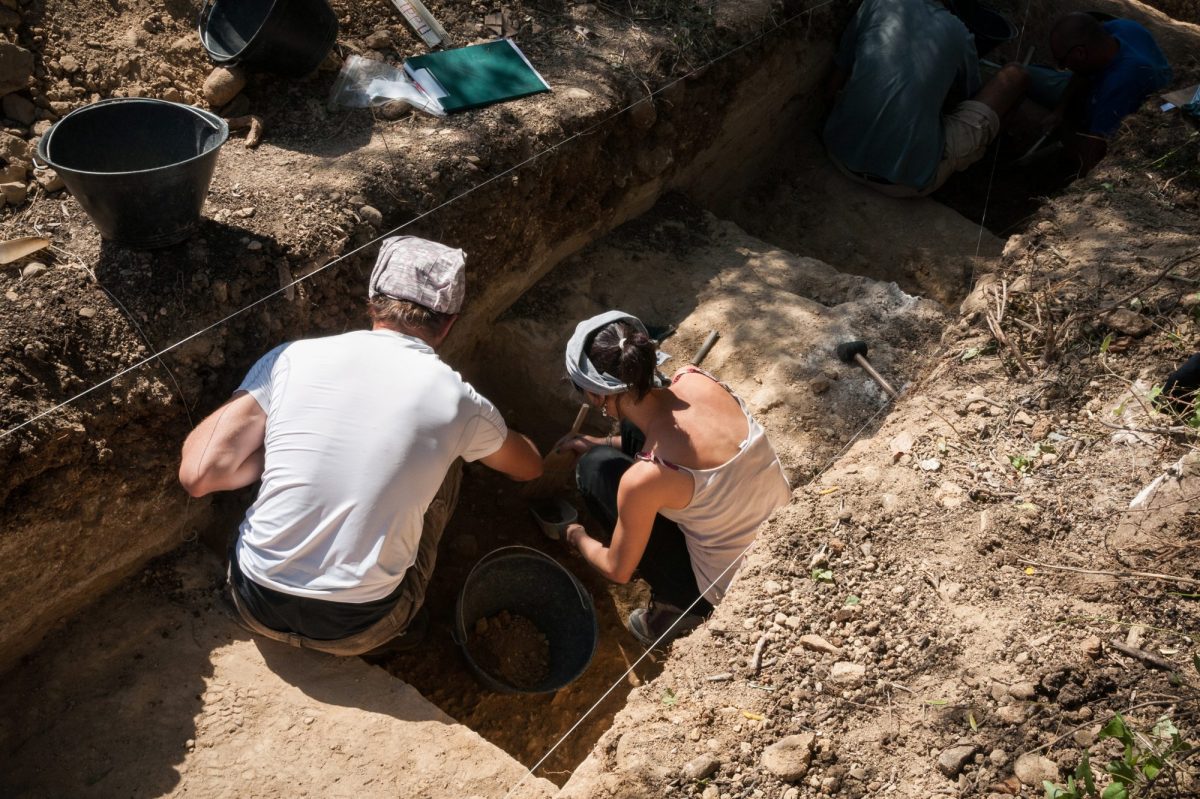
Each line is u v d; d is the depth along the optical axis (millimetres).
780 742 2174
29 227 2852
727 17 4316
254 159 3270
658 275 3973
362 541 2371
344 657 2652
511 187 3504
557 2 4219
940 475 2705
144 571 2791
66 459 2521
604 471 2949
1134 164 3820
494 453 2619
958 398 2947
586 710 3131
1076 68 4582
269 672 2592
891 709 2223
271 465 2404
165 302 2773
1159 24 5953
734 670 2340
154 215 2658
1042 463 2709
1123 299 3109
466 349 3660
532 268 3779
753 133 4727
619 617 3451
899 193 4699
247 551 2467
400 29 3854
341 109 3531
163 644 2633
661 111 4016
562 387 3633
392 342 2498
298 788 2361
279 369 2463
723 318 3740
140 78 3326
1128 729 2016
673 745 2205
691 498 2600
